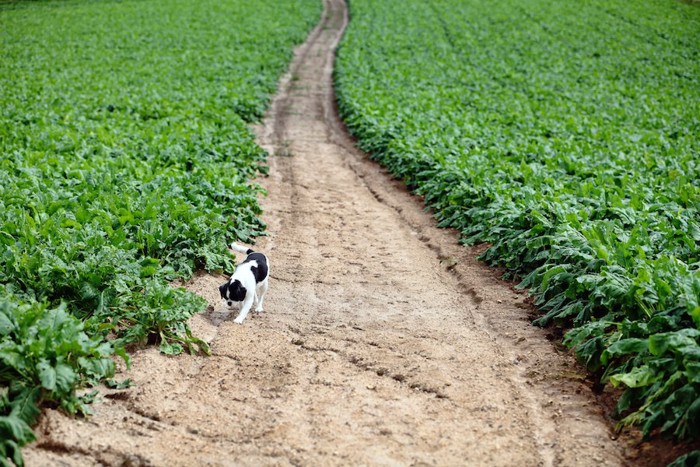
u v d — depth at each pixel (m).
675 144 18.67
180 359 6.67
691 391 5.16
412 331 7.61
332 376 6.43
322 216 12.99
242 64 34.38
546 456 5.27
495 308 8.35
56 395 5.37
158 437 5.30
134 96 24.08
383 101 24.45
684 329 5.52
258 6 59.94
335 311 8.22
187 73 30.89
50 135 16.05
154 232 9.18
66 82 27.88
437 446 5.31
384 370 6.57
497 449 5.32
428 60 37.50
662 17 50.28
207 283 8.83
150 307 6.97
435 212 13.23
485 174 13.14
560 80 32.28
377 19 53.91
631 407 5.76
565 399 6.12
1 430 4.84
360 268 9.98
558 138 18.16
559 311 7.75
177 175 12.61
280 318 7.94
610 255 7.77
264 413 5.73
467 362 6.82
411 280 9.51
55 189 11.20
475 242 11.07
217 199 11.88
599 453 5.28
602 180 12.85
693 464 4.73
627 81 32.69
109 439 5.20
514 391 6.26
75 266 7.43
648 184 12.89
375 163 18.62
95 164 13.25
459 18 53.25
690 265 7.56
